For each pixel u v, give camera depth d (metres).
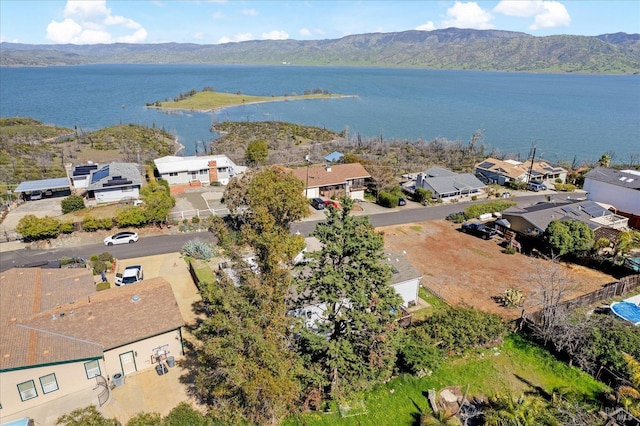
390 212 55.56
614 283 33.25
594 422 19.58
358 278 20.70
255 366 16.72
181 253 39.53
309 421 21.03
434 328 26.16
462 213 52.81
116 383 22.69
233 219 27.56
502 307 31.94
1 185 61.56
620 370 22.98
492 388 23.52
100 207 48.88
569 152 112.75
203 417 19.77
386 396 22.83
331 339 22.00
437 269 38.56
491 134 137.25
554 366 25.08
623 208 53.16
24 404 20.72
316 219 50.47
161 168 60.75
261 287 19.28
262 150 77.38
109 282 33.94
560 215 45.50
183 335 27.34
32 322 22.98
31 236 40.56
